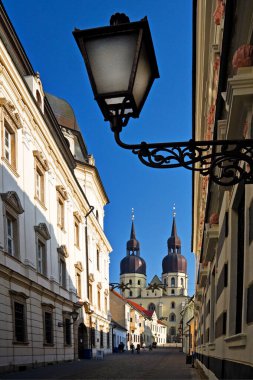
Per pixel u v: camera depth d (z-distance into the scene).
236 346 5.78
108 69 3.35
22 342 18.06
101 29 3.34
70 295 28.31
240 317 6.29
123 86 3.32
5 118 17.80
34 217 21.33
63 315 25.83
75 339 28.95
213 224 9.25
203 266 14.23
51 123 25.56
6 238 17.31
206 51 10.12
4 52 16.98
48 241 23.75
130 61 3.32
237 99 4.18
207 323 14.05
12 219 18.58
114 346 57.16
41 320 21.16
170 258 138.88
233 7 4.34
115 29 3.32
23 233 19.42
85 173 38.75
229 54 4.95
